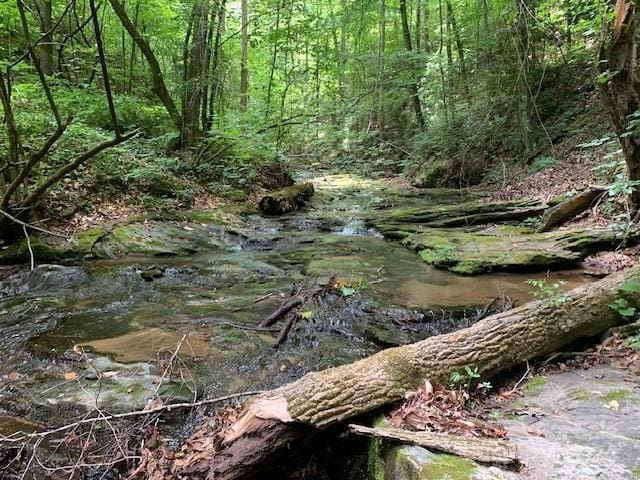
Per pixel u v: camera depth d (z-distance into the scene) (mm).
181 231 8398
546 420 2740
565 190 9367
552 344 3646
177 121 11625
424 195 13906
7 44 10305
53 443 3000
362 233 9695
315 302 5371
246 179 12453
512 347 3475
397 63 14719
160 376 3729
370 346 4367
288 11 13180
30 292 5816
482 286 5898
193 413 3291
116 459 2822
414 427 2613
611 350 3680
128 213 8555
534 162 12047
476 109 14656
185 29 13180
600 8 6570
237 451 2658
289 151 13711
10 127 6203
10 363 3994
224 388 3604
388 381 2936
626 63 5969
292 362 4027
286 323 4723
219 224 9281
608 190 7105
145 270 6543
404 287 5922
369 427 2682
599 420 2672
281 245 8539
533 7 10922
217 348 4266
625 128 6184
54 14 12109
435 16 21172
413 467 2184
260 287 6039
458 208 10039
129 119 11922
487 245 7305
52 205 7477
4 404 3391
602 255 6586
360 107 12617
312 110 11867
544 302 3902
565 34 11961
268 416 2613
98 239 7250
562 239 6934
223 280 6359
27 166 6027
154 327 4742
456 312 5039
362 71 15359
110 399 3402
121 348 4242
